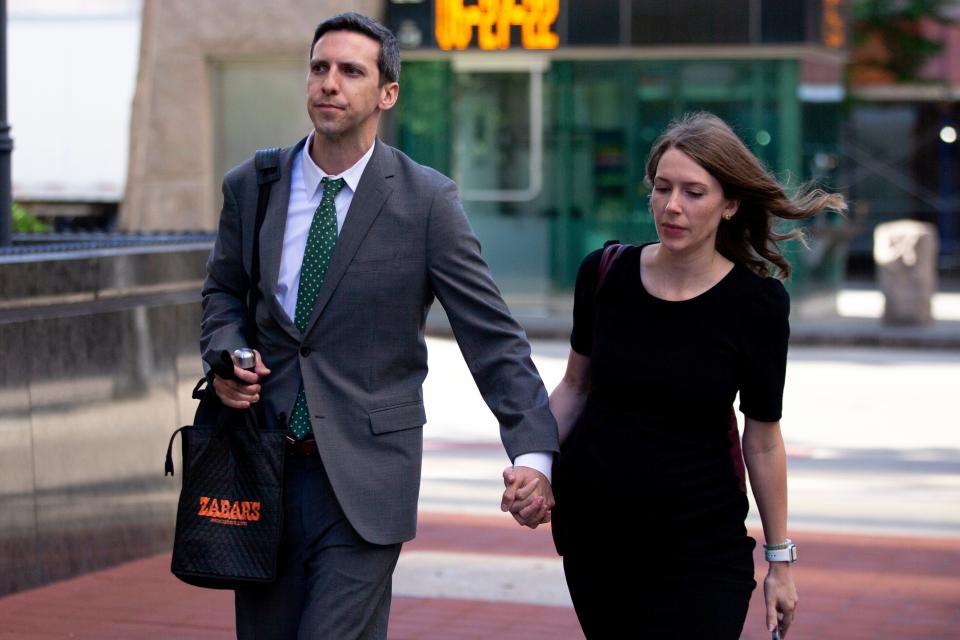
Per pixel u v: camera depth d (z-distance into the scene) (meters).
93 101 27.91
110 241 11.42
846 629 8.44
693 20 26.81
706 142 5.04
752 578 5.16
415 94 27.73
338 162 5.39
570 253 27.69
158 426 10.06
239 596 5.43
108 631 8.10
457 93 27.67
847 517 11.59
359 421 5.30
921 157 44.00
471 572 9.62
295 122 26.52
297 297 5.38
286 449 5.28
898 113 44.00
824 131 28.55
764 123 26.95
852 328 26.20
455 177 27.81
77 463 9.15
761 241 5.30
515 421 5.33
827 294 28.81
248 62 26.61
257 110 26.70
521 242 27.81
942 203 43.91
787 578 5.34
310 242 5.36
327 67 5.30
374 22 5.35
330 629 5.16
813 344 25.53
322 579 5.23
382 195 5.36
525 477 5.23
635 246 5.29
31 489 8.72
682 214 5.03
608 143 27.44
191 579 5.24
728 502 5.13
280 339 5.37
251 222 5.48
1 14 11.30
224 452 5.27
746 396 5.21
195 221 26.58
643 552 5.13
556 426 5.35
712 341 5.08
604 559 5.20
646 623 5.12
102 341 9.42
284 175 5.47
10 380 8.52
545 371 20.88
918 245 26.58
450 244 5.37
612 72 27.31
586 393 5.47
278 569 5.30
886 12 41.50
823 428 16.36
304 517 5.29
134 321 9.79
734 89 27.06
